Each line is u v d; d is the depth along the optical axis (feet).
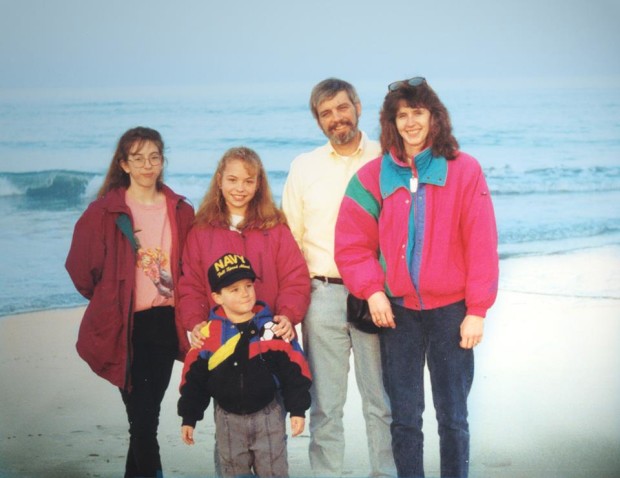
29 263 30.50
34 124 31.83
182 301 13.10
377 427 13.52
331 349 13.67
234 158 13.00
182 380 12.41
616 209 34.45
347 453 16.75
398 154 12.48
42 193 32.42
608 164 34.42
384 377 12.78
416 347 12.46
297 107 33.45
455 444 12.10
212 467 16.28
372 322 12.65
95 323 13.10
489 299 11.95
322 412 13.67
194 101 32.17
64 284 29.14
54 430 18.15
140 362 13.30
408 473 12.41
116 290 13.08
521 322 24.61
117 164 13.57
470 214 12.05
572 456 16.56
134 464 13.84
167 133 33.55
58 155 32.35
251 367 12.14
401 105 12.20
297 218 14.02
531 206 35.12
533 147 34.60
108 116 32.07
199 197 34.58
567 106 33.83
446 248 12.10
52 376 21.25
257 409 12.21
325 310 13.62
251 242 13.15
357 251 12.62
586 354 22.45
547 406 19.19
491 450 16.90
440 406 12.23
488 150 34.55
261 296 13.10
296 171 14.01
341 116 13.47
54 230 32.24
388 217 12.31
